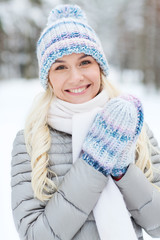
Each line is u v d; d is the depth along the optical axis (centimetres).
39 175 118
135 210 119
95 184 110
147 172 131
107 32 2734
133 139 116
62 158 126
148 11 1332
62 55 122
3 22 1223
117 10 2388
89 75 127
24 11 1359
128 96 118
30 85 1627
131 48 2389
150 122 624
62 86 127
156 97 1192
